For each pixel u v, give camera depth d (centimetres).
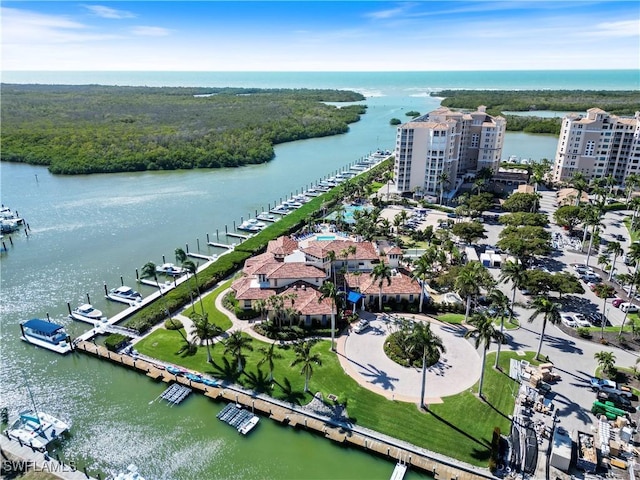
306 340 8731
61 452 6384
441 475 5831
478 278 9244
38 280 11725
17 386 7775
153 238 14550
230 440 6556
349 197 17988
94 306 10444
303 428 6669
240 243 13725
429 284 10994
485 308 9712
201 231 15150
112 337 8812
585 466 5856
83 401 7388
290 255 10831
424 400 7075
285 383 7538
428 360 7944
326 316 9188
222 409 7119
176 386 7594
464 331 8975
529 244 11712
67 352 8675
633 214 15312
